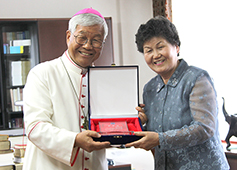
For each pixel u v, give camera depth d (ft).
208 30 13.20
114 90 5.98
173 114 5.58
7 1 16.94
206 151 5.41
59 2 17.44
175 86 5.70
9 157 7.94
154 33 5.54
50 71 5.84
